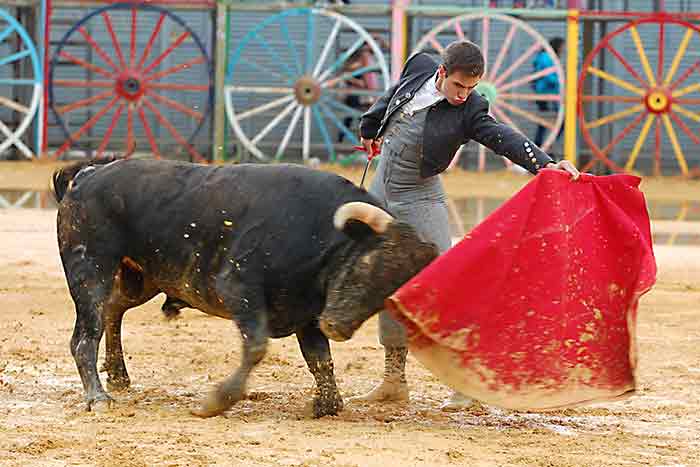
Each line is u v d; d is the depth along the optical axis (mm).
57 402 11141
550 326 10195
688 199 36625
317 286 10312
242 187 10594
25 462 8672
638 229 10344
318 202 10336
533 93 43781
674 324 16516
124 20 43594
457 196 34531
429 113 11133
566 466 9023
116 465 8602
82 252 11023
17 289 17750
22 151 40250
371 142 11883
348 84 41750
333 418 10727
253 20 43656
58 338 14469
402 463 8922
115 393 11672
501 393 10219
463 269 9883
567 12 40250
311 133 42781
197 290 10836
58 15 44125
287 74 42094
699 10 45906
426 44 41688
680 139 45469
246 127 42844
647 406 11578
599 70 42594
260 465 8695
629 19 40531
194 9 39688
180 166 11023
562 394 10281
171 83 43656
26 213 26656
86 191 11039
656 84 41312
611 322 10375
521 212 10086
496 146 10844
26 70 41344
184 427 10031
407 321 9922
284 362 13438
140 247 10969
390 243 9852
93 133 43875
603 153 40906
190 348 14148
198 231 10648
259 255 10383
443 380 10250
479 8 40344
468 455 9281
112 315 11602
